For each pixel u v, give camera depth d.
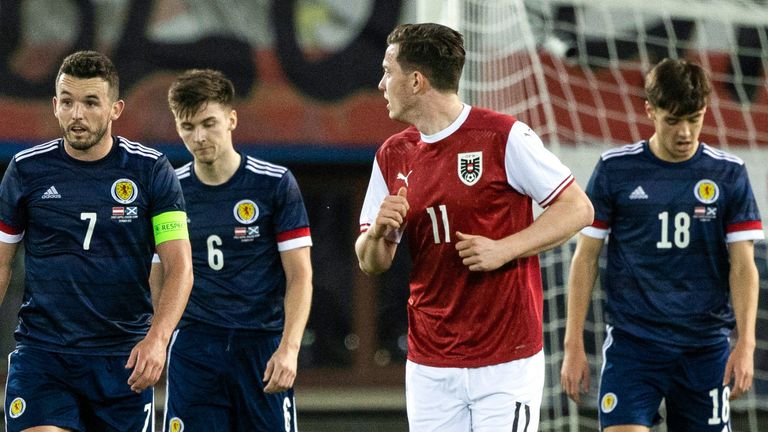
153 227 15.87
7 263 15.81
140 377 14.64
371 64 40.12
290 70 39.81
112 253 15.80
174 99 17.95
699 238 18.11
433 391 15.15
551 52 32.06
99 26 38.88
